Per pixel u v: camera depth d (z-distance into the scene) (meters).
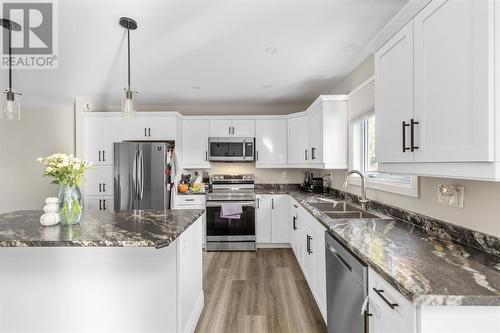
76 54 2.45
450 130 1.03
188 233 1.94
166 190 3.77
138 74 3.00
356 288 1.29
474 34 0.92
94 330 1.66
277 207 3.98
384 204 2.18
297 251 3.24
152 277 1.66
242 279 2.88
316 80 3.28
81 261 1.64
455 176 1.03
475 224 1.30
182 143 4.30
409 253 1.21
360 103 2.67
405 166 1.35
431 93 1.13
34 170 4.61
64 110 4.62
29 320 1.66
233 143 4.21
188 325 1.88
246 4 1.73
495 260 1.12
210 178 4.52
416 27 1.22
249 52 2.46
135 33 2.08
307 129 3.81
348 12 1.83
